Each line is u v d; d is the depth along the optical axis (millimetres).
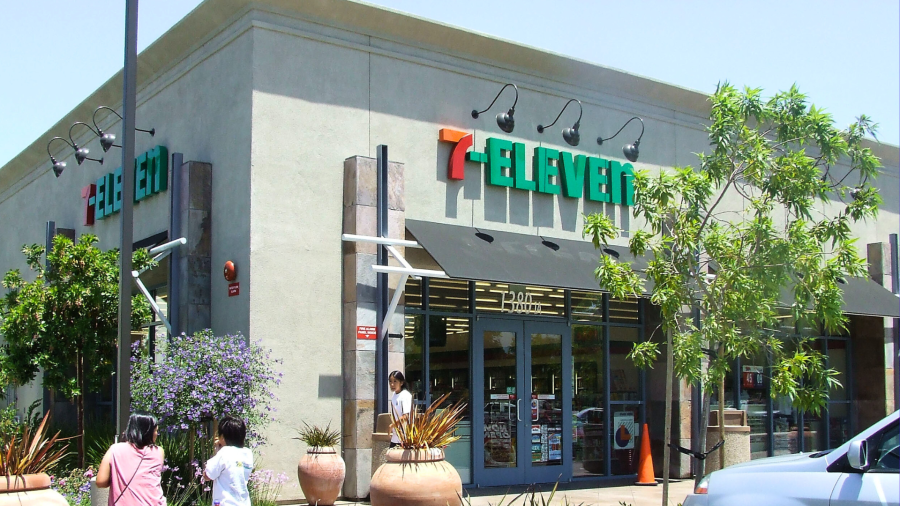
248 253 13039
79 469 13469
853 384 20969
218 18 14219
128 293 10305
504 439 15211
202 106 14719
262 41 13531
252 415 12070
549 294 16125
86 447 14961
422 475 10055
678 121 18125
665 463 9750
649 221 10453
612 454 16594
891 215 22094
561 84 16594
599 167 16672
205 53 14742
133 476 7871
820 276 9836
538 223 15953
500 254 14492
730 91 10625
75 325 13656
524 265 14445
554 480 15711
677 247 10133
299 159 13602
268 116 13414
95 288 13703
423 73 15008
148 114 16578
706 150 18438
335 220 13820
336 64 14133
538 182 15875
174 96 15656
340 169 13969
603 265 10227
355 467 13148
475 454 14781
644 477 15797
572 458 16062
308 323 13352
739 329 10055
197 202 14102
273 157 13375
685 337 9688
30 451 8453
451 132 14977
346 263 13758
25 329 13859
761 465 7035
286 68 13680
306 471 12297
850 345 21031
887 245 21109
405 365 14148
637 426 17047
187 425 11586
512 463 15250
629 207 17031
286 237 13336
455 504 10133
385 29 14633
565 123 16578
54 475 13086
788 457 7312
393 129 14547
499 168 15414
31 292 13891
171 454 12273
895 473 6258
